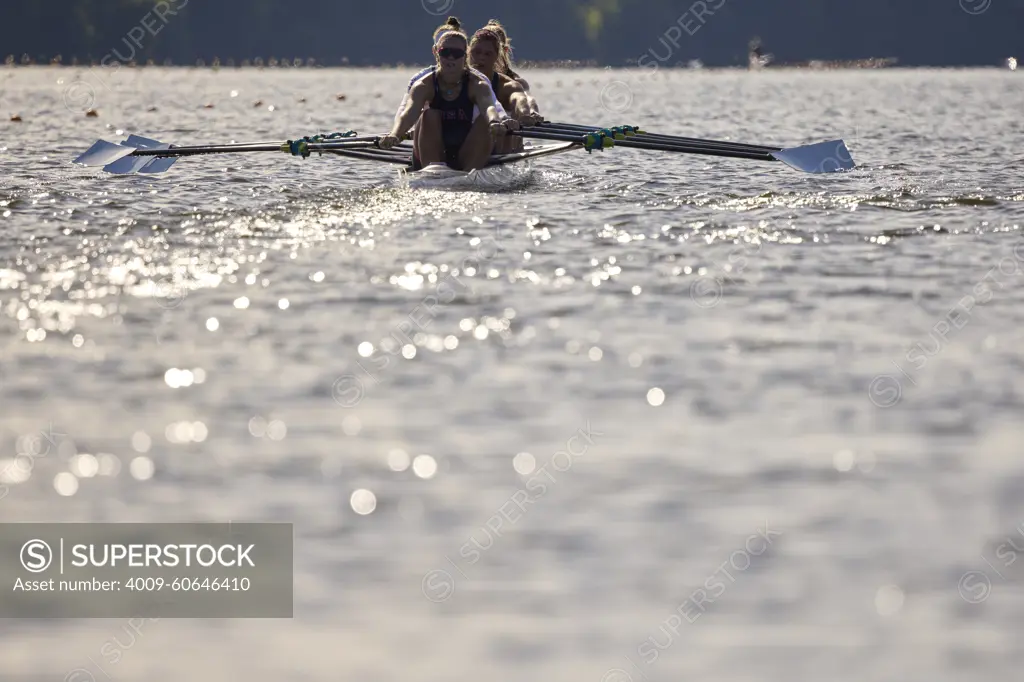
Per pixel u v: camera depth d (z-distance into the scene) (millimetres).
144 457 18406
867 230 34875
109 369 22438
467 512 16469
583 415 19938
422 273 29859
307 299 27406
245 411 20266
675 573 14852
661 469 17781
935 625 13742
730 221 36469
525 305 26703
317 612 14211
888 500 16672
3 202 39969
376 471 17828
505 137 46969
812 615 13961
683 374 21953
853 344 23641
